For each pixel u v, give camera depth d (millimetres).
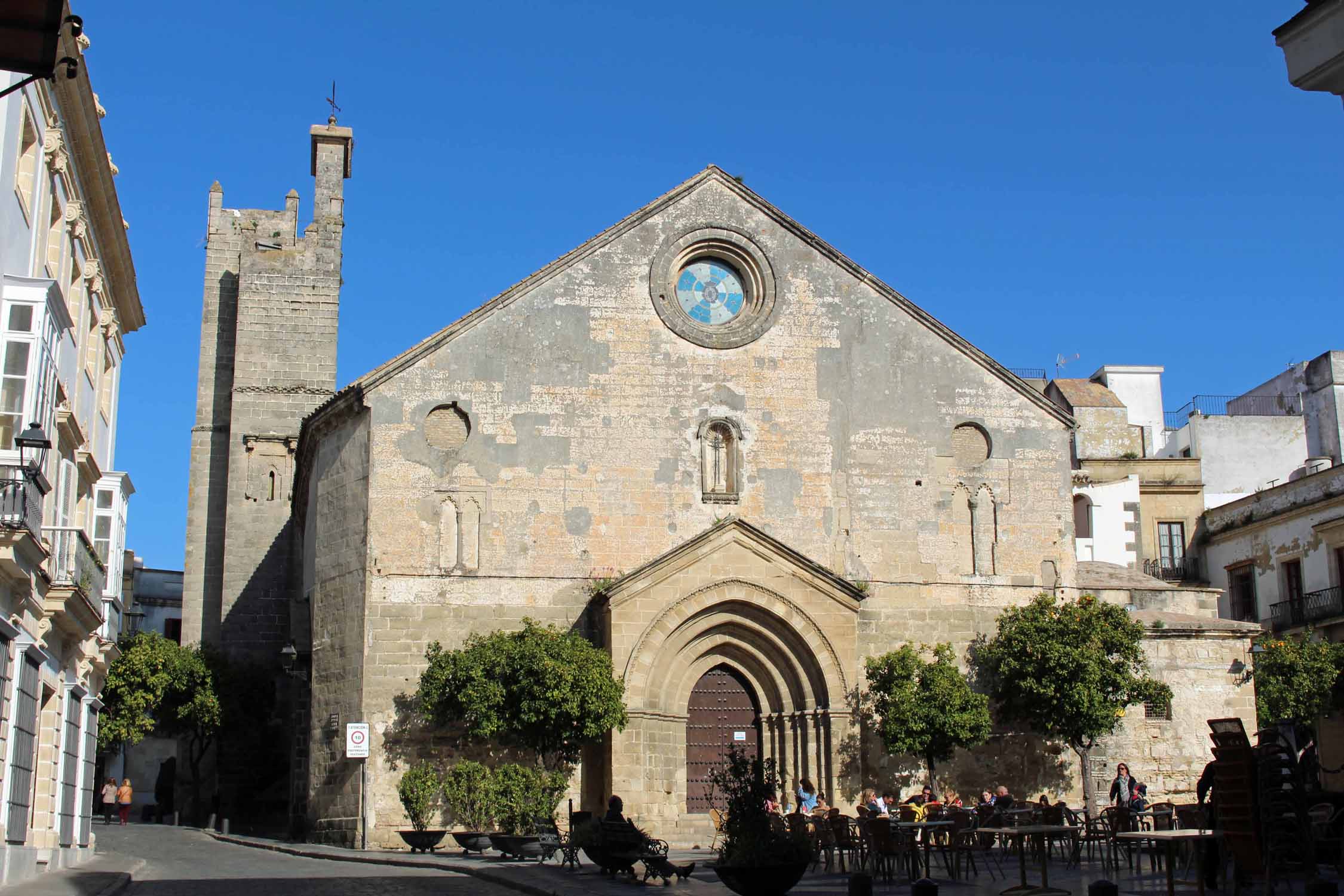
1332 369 67438
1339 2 12992
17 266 25672
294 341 61125
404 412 41469
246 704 56125
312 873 31188
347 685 40344
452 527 41188
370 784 39344
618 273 43500
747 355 43750
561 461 42031
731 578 41031
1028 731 42719
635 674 39875
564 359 42625
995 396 44812
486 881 28688
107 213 33031
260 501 59219
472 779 38094
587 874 28547
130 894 25922
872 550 43125
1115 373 73125
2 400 24656
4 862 24938
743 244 44375
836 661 41125
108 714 54469
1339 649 48594
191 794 57969
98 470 35344
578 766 40250
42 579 27172
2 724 25547
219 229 63906
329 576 41844
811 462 43406
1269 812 19812
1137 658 40906
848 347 44312
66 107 28328
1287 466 66750
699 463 42812
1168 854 20359
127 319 39344
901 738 39625
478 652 38750
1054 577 43906
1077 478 59312
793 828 23312
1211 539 60906
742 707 41906
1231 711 43594
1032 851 34562
